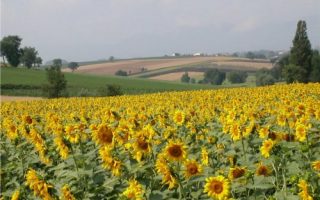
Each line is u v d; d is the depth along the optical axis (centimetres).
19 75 14025
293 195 735
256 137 1133
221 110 2056
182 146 807
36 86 11444
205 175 838
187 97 3669
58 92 8238
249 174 798
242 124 1178
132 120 1293
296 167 877
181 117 1372
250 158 1023
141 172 907
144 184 862
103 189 883
